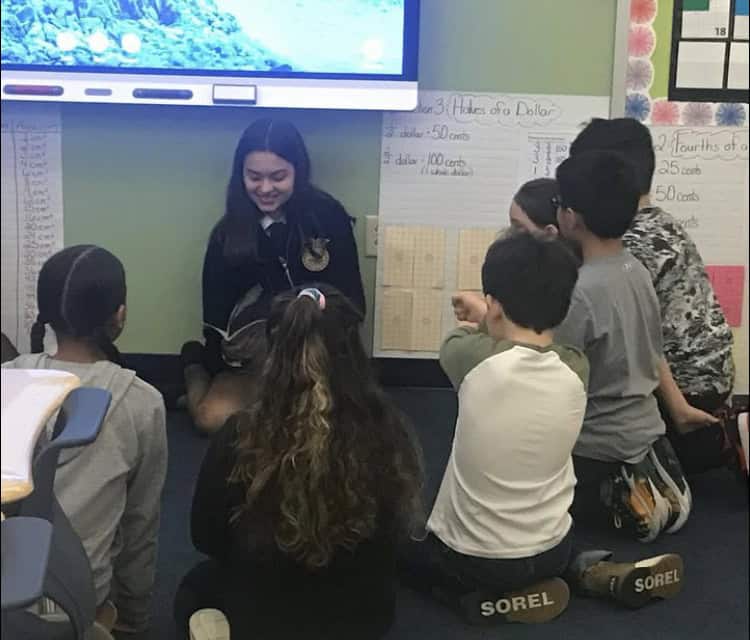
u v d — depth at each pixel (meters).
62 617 1.36
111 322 1.79
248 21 2.95
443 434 2.92
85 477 1.62
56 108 3.07
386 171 3.14
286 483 1.53
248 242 2.97
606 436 2.34
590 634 1.96
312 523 1.52
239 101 2.99
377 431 1.60
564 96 3.09
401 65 2.99
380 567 1.63
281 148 2.93
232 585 1.64
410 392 3.24
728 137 3.08
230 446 1.63
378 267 3.20
